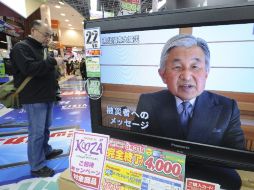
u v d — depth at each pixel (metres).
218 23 0.72
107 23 0.90
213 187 0.68
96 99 1.01
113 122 1.00
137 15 0.83
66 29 18.64
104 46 0.93
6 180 2.18
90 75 1.00
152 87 0.88
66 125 3.96
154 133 0.92
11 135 3.44
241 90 0.74
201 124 0.83
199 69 0.79
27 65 1.91
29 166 2.44
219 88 0.77
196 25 0.75
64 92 7.80
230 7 0.69
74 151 0.82
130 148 0.79
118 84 0.94
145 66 0.87
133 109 0.94
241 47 0.71
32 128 2.13
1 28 5.23
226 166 0.81
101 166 0.78
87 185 0.80
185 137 0.86
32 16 7.31
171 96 0.85
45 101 2.12
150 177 0.74
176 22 0.78
